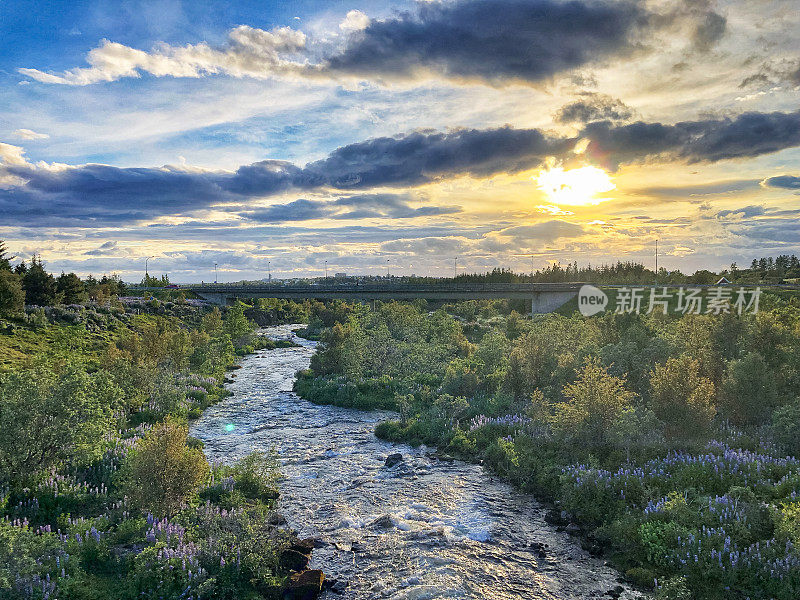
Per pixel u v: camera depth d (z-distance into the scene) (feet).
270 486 61.41
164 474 48.67
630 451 62.18
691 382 64.03
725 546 39.73
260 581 39.86
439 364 134.00
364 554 45.62
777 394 73.77
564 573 41.68
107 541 42.63
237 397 118.62
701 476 52.54
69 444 54.60
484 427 78.84
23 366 104.12
